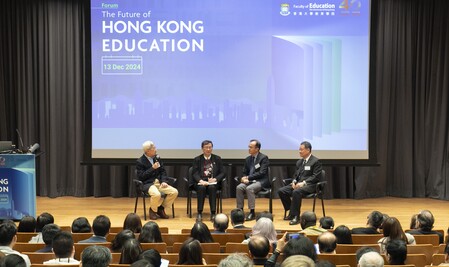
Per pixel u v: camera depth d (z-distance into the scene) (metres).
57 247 3.94
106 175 10.22
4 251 4.18
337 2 8.90
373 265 3.20
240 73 8.99
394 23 10.04
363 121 8.97
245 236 5.37
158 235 4.89
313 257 3.53
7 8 10.02
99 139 9.02
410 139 10.09
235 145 9.03
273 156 9.02
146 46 8.97
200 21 8.97
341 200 9.98
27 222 5.68
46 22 10.04
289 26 8.94
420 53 10.08
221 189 8.27
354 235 5.32
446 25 9.89
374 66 8.91
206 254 4.47
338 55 8.94
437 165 10.01
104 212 8.80
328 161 8.99
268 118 9.00
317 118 8.97
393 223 4.83
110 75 8.98
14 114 10.20
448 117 9.95
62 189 10.19
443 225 7.99
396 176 10.17
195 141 9.04
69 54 10.06
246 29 8.97
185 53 8.99
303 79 8.97
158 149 9.05
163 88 9.00
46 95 10.14
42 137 10.16
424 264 4.37
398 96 10.12
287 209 8.21
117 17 8.93
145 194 8.12
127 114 9.00
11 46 10.09
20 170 7.43
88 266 3.32
